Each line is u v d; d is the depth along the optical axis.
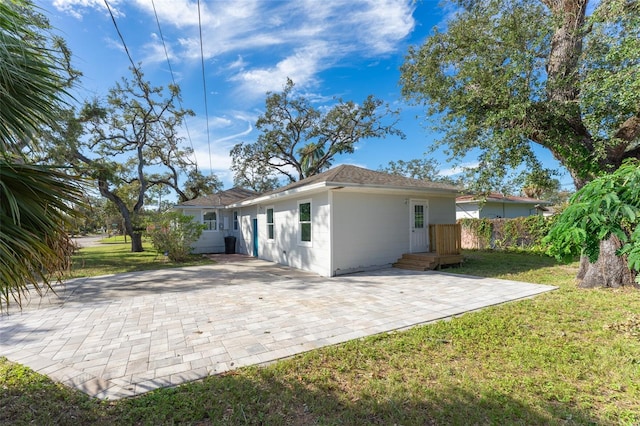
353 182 9.46
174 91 16.84
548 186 7.52
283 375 3.32
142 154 20.23
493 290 7.15
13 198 1.92
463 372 3.33
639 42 4.82
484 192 8.09
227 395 2.95
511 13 6.74
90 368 3.55
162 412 2.71
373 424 2.55
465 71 7.01
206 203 17.88
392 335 4.38
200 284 8.41
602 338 4.20
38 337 4.53
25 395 3.04
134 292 7.48
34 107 2.14
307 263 10.60
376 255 10.34
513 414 2.62
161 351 3.98
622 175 1.76
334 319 5.14
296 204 11.30
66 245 2.44
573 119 6.59
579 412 2.64
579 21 6.43
